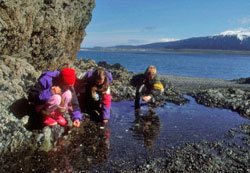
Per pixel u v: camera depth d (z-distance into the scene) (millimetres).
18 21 5426
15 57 5871
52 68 7992
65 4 7871
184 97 8945
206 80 16719
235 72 28672
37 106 4285
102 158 3723
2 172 3105
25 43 6160
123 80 10930
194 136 4902
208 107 7562
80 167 3404
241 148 4391
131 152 4004
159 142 4496
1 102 4277
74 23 9516
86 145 4152
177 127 5430
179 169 3518
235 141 4730
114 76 11430
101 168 3420
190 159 3846
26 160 3461
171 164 3648
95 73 5523
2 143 3609
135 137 4691
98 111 5949
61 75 4215
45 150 3811
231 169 3596
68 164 3461
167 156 3924
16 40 5703
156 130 5156
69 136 4453
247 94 9375
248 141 4742
